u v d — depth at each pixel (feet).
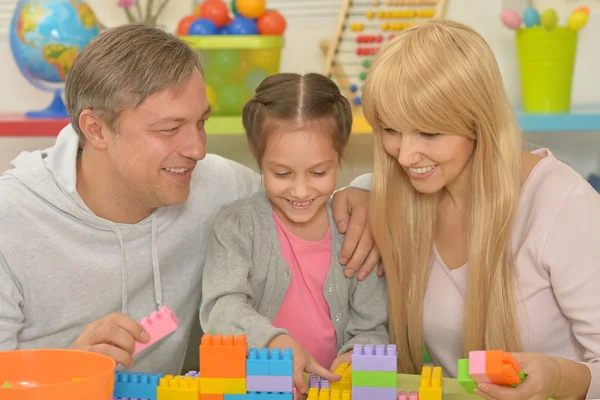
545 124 6.23
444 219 4.28
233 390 3.20
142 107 3.84
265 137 4.10
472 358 2.86
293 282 4.41
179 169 4.05
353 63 7.15
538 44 6.34
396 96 3.64
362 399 3.21
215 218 4.47
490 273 3.96
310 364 3.53
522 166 4.11
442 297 4.22
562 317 3.99
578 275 3.74
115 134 3.95
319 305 4.42
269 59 6.50
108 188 4.19
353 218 4.47
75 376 2.98
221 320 3.88
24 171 4.22
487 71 3.73
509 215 3.89
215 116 6.64
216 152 7.66
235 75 6.53
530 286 3.95
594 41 7.14
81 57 4.01
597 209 3.81
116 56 3.88
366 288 4.45
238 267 4.17
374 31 7.11
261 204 4.47
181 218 4.51
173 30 7.52
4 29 7.63
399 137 3.87
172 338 4.59
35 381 2.97
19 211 4.10
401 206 4.29
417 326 4.30
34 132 6.62
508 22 6.44
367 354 3.22
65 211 4.17
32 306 4.23
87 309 4.31
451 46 3.67
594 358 3.66
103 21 7.56
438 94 3.59
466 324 4.05
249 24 6.51
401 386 3.60
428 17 6.96
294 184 4.12
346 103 4.35
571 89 6.54
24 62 6.72
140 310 4.48
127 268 4.33
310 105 4.06
